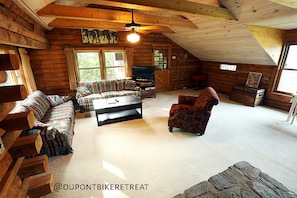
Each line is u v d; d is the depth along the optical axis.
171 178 2.00
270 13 2.81
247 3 2.88
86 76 5.12
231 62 5.77
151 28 3.74
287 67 4.23
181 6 2.73
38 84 4.57
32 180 1.30
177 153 2.49
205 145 2.69
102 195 1.78
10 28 1.80
